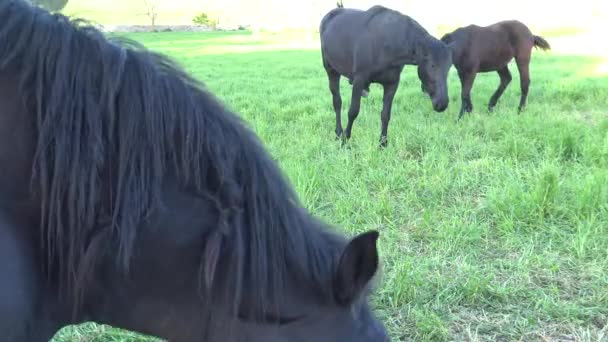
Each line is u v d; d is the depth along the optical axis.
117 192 1.24
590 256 3.53
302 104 8.69
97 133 1.25
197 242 1.25
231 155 1.28
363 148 5.84
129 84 1.27
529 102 9.20
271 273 1.21
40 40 1.27
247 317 1.21
